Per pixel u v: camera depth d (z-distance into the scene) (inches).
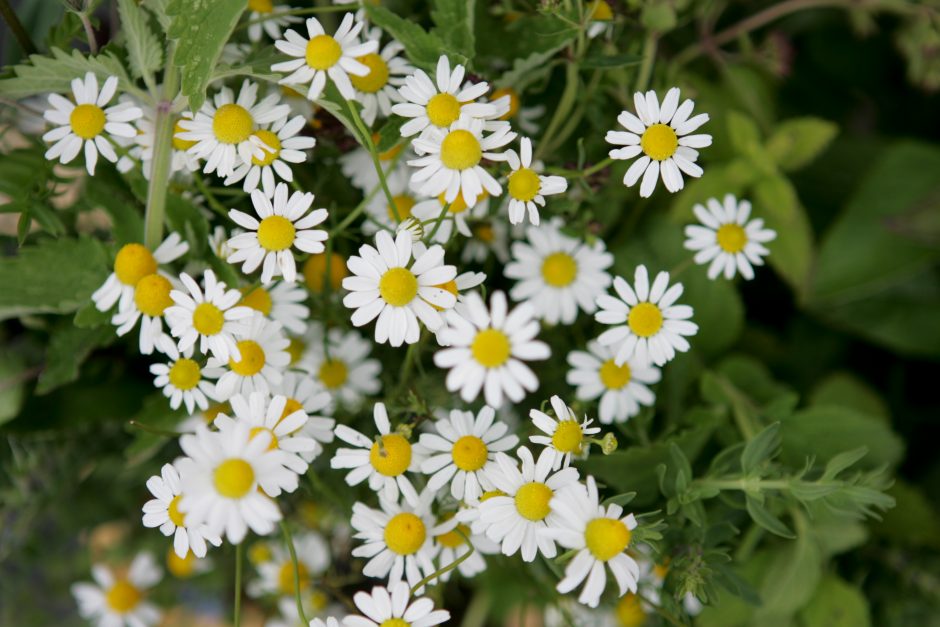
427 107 20.1
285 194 20.1
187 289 20.6
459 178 20.1
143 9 20.7
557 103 22.8
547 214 22.1
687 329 20.7
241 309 20.1
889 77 26.5
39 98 22.6
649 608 22.4
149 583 25.2
